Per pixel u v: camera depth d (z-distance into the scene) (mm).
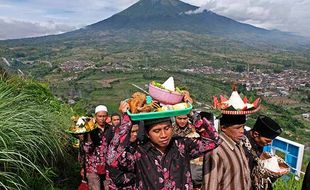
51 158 4500
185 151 2248
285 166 2807
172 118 2135
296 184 4113
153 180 2113
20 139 3629
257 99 2408
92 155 4316
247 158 2668
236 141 2438
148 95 2131
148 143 2182
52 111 5891
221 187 2330
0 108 3902
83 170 4512
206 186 2332
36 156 3980
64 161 4930
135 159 2158
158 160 2148
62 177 4797
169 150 2199
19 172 3729
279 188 4098
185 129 3092
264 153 2906
